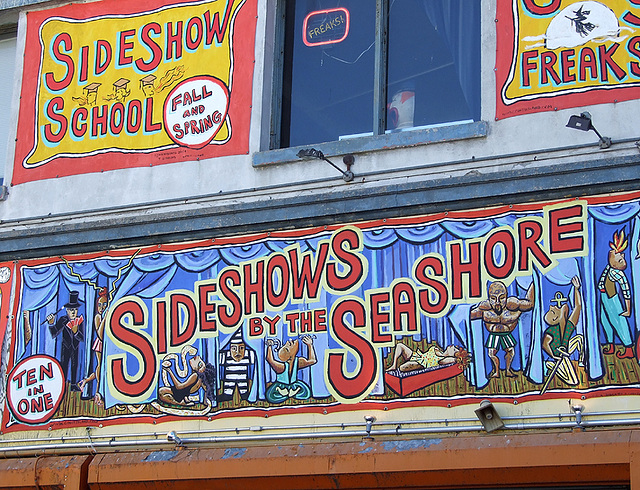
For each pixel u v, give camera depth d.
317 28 10.88
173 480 9.56
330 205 9.73
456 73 10.08
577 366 8.58
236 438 9.59
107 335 10.42
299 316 9.67
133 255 10.52
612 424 8.34
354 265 9.56
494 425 8.66
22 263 11.01
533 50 9.47
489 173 9.30
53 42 11.72
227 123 10.61
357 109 10.45
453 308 9.11
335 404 9.32
